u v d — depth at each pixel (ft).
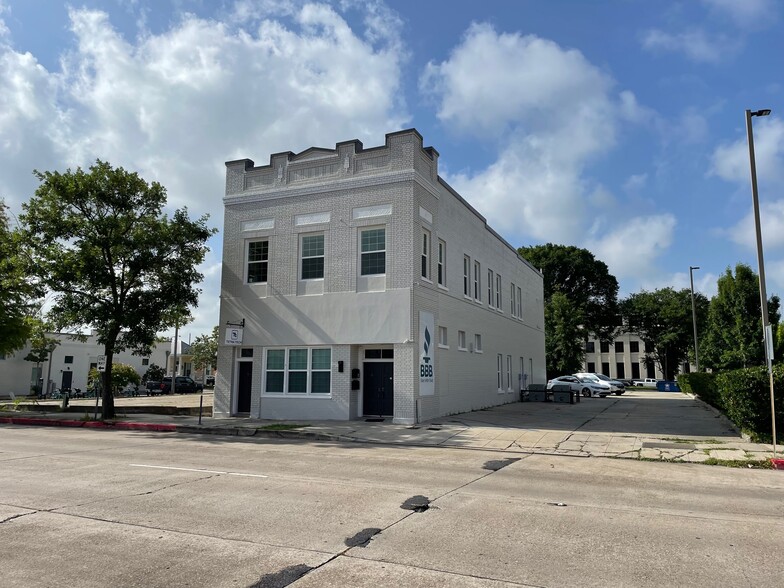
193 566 17.84
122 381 139.33
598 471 37.52
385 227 69.10
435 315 73.56
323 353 70.59
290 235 73.92
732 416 56.39
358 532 21.68
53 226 70.95
